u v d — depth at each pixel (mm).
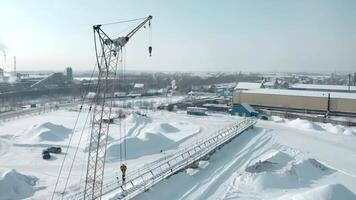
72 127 74438
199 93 161750
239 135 66625
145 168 45688
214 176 42906
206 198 36094
